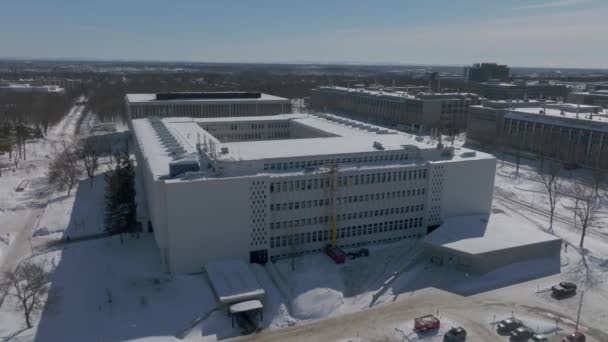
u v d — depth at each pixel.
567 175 181.62
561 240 106.44
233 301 81.94
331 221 106.50
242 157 104.56
